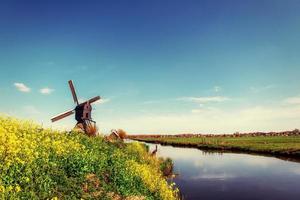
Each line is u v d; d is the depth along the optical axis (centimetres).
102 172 1909
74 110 3909
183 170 4328
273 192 2992
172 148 8912
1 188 1285
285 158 5591
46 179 1512
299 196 2830
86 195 1568
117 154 2484
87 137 2769
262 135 15225
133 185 1967
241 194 2928
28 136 1938
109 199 1633
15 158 1511
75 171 1767
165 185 2248
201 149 8375
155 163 3653
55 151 1883
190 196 2858
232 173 4056
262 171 4172
